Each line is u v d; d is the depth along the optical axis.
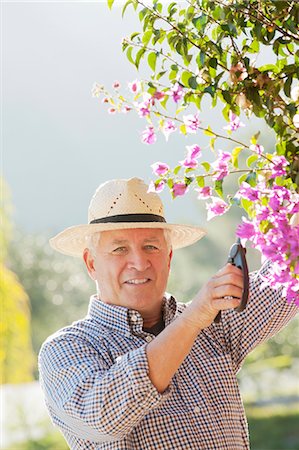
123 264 3.21
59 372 2.95
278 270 2.42
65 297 34.69
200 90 2.60
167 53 2.64
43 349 3.07
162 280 3.25
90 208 3.35
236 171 2.57
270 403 15.95
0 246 15.60
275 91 2.54
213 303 2.51
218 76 2.56
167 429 3.01
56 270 34.78
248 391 17.11
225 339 3.29
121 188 3.27
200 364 3.18
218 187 2.57
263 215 2.45
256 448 13.91
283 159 2.55
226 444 3.08
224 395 3.15
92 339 3.13
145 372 2.62
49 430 13.84
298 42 2.55
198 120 2.61
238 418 3.19
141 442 3.00
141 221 3.23
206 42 2.59
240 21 2.56
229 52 2.61
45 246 35.25
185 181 2.59
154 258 3.23
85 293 35.09
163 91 2.62
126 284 3.21
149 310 3.25
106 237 3.23
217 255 28.62
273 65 2.61
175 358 2.62
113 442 2.95
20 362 15.05
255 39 2.60
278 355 18.80
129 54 2.67
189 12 2.60
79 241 3.54
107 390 2.69
